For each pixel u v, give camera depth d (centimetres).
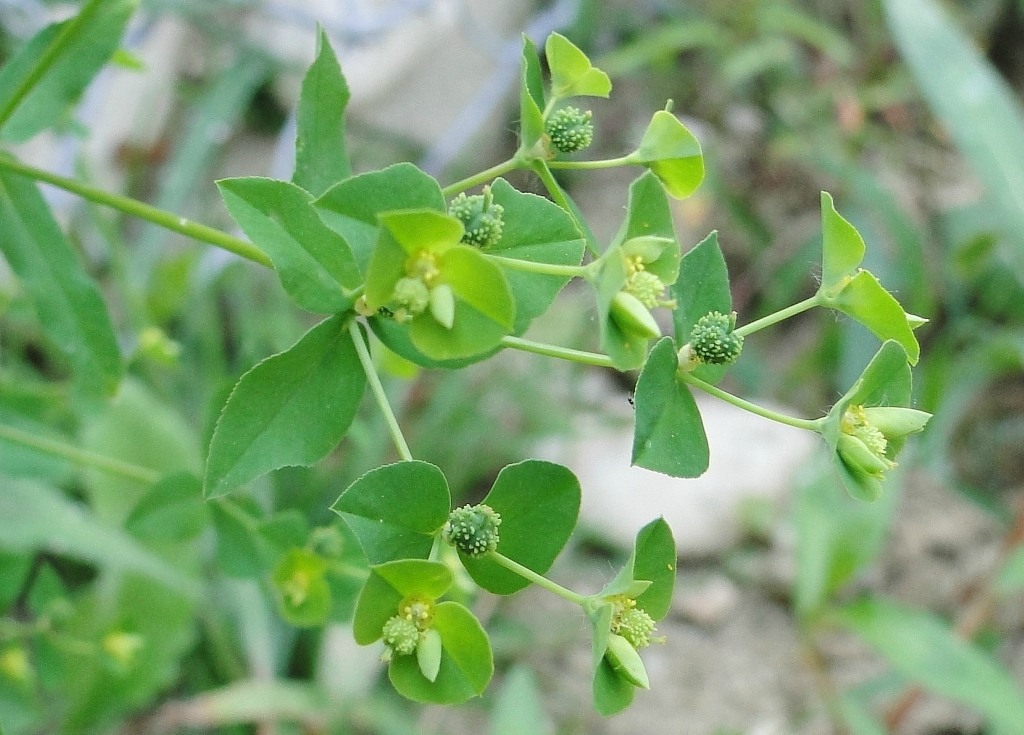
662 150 12
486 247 12
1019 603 26
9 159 13
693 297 12
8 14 21
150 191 29
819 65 36
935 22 24
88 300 14
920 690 22
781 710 25
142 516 14
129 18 14
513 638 24
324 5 29
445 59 33
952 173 34
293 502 23
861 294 12
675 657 26
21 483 17
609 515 27
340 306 12
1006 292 29
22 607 21
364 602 11
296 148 12
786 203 34
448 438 25
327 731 21
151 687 19
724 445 28
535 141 12
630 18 36
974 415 31
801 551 21
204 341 24
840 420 11
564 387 29
